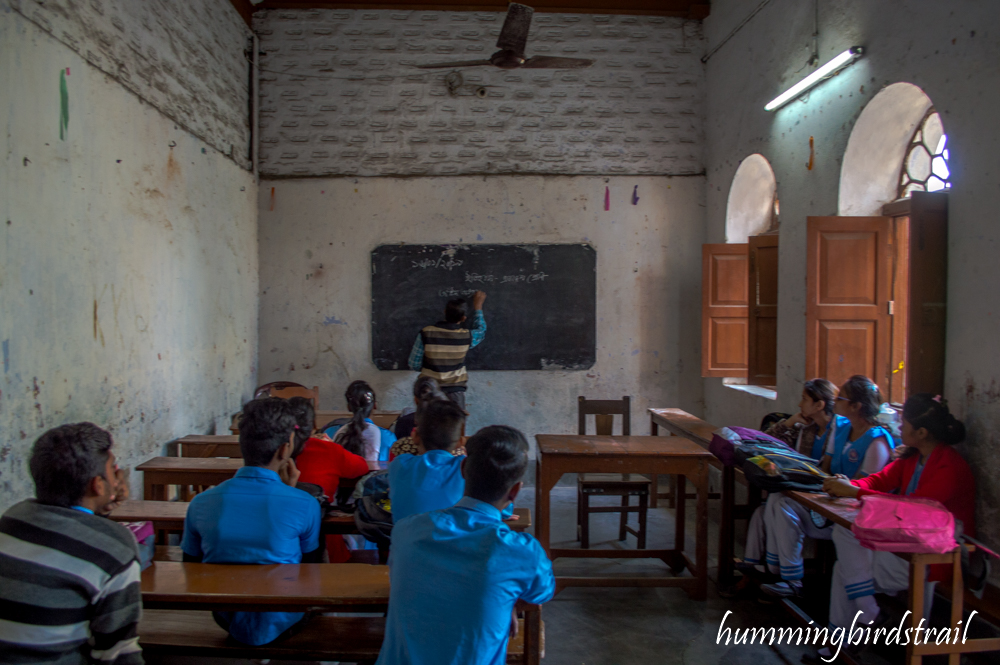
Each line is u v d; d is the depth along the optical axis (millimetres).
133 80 3457
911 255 2742
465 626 1260
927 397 2525
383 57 5559
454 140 5594
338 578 1748
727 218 5176
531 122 5609
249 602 1632
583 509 3729
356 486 2496
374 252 5578
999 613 2316
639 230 5660
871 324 3580
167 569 1793
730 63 5098
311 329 5594
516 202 5617
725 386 5230
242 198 5223
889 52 3156
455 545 1321
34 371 2625
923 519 2119
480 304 5230
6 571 1227
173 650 1799
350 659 1788
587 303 5648
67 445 1324
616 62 5617
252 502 1859
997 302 2488
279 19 5512
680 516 3416
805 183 3990
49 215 2729
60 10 2795
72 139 2896
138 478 3525
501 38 3365
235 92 5074
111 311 3246
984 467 2543
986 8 2533
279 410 1926
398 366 5602
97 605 1288
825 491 2672
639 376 5688
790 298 4180
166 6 3855
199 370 4387
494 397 5645
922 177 3420
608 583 3066
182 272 4109
